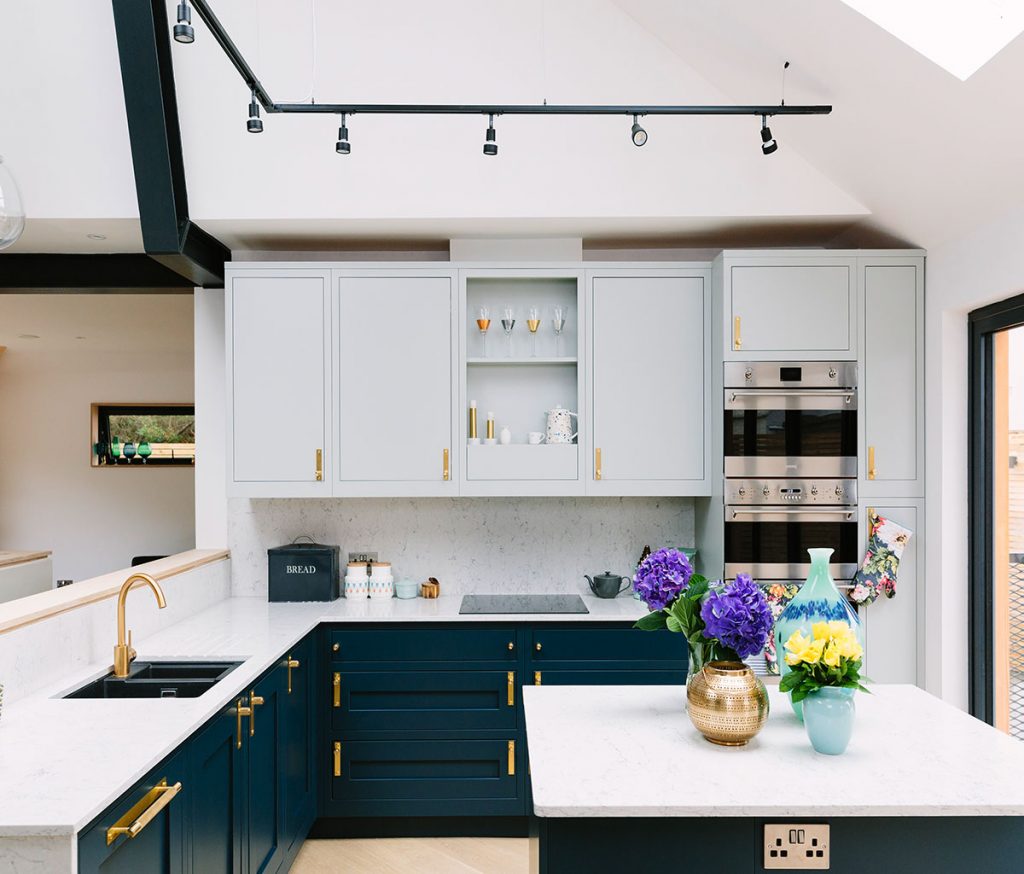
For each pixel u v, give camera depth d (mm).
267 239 3643
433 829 3408
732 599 1770
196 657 2662
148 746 1810
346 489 3523
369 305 3531
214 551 3822
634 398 3555
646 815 1492
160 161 3047
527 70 3287
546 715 2055
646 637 3391
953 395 3279
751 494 3385
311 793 3252
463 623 3389
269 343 3512
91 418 7648
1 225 1788
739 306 3402
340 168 3301
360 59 3268
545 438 3789
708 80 3266
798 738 1869
